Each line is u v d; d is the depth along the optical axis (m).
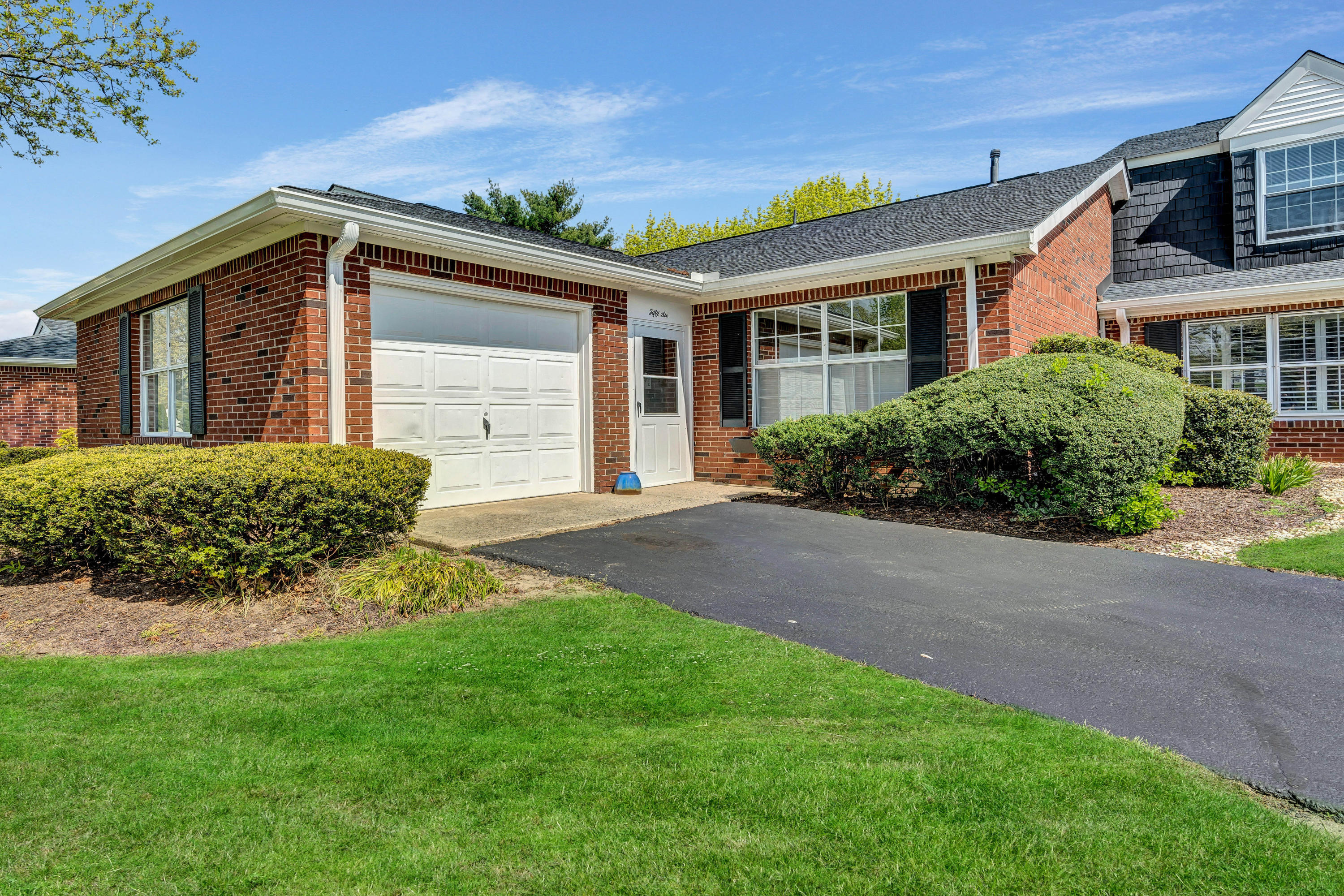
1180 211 13.33
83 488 5.46
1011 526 7.02
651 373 10.55
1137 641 4.08
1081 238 11.36
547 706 3.25
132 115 10.44
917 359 9.23
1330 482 8.85
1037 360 7.44
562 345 9.46
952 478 7.52
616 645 4.04
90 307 11.35
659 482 10.59
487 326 8.60
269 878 2.03
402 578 4.91
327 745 2.88
